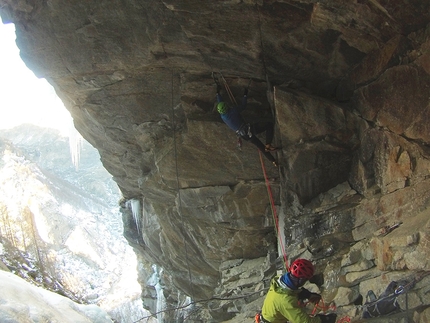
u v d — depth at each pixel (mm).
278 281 5258
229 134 8586
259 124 8148
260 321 5309
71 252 31219
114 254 34969
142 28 7488
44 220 32156
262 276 9531
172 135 9273
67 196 39156
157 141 9547
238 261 10398
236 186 9219
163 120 9172
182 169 9203
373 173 7387
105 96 8992
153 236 12234
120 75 8484
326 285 7348
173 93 8695
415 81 6473
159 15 7211
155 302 15867
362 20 6457
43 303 4070
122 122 9492
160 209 11047
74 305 4609
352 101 7555
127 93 8844
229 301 9930
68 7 7391
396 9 6094
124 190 12492
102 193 46219
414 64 6453
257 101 8359
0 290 3758
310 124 7621
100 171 49625
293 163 7965
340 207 7742
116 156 10891
